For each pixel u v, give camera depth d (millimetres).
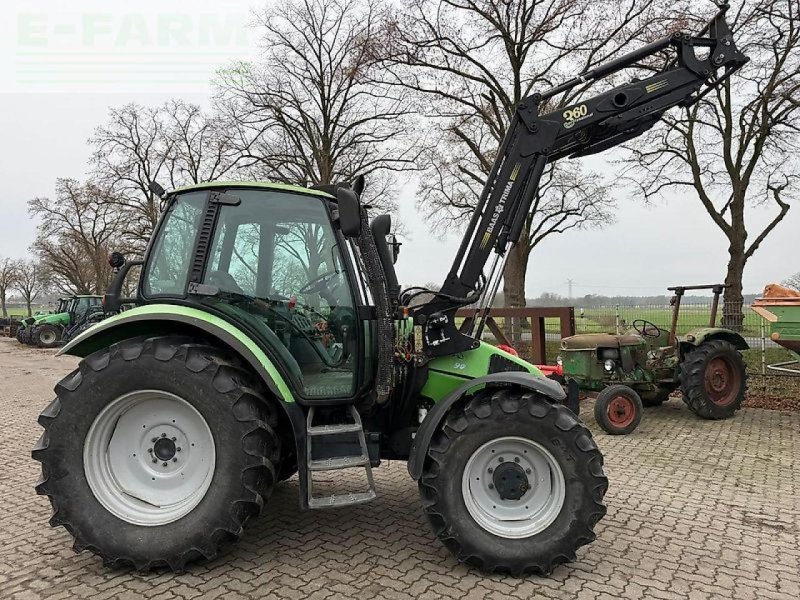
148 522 3096
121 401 3145
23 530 3777
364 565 3211
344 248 3545
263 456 3109
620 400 6504
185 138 23781
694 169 17172
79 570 3156
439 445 3154
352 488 4555
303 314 3533
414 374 3688
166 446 3236
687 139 17219
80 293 40906
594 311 10867
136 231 26578
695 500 4297
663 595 2891
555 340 12727
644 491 4504
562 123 4027
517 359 3805
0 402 9703
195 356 3119
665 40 4156
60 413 3105
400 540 3564
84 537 3055
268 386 3184
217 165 20891
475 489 3221
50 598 2850
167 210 3506
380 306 3381
